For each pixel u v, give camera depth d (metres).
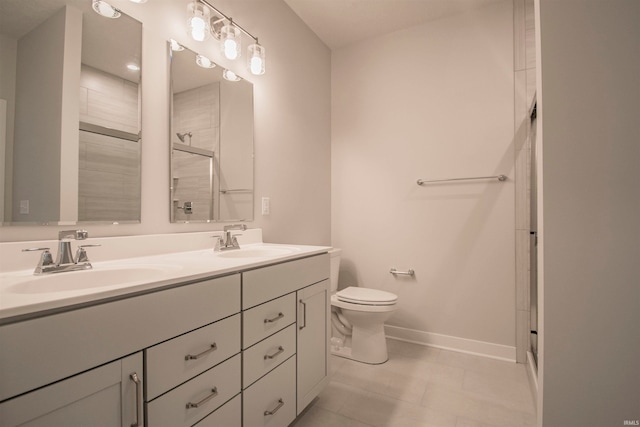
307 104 2.52
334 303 2.20
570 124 1.04
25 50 1.02
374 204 2.70
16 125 1.00
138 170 1.33
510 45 2.24
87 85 1.17
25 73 1.02
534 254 2.00
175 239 1.43
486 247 2.29
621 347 0.98
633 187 0.98
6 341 0.57
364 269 2.74
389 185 2.64
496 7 2.28
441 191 2.45
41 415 0.61
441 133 2.45
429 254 2.48
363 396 1.73
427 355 2.27
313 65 2.61
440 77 2.46
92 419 0.69
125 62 1.29
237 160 1.83
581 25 1.03
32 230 1.03
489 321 2.27
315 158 2.63
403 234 2.59
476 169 2.33
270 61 2.10
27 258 1.00
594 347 1.01
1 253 0.94
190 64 1.57
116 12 1.27
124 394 0.75
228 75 1.78
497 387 1.83
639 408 0.97
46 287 0.91
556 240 1.05
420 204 2.53
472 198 2.34
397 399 1.70
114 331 0.73
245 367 1.13
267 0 2.07
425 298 2.49
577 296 1.03
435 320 2.45
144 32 1.37
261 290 1.22
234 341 1.08
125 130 1.29
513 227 2.21
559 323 1.05
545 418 1.06
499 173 2.26
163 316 0.84
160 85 1.42
